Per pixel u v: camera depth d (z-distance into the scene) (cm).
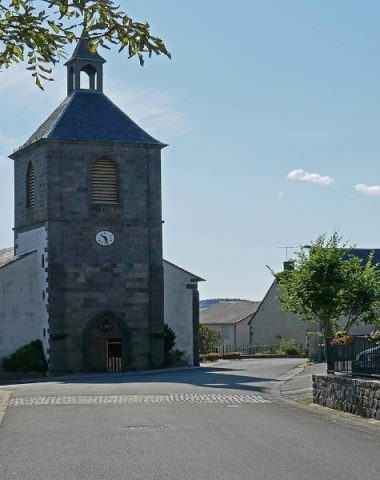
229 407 2278
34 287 4731
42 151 4709
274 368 4409
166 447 1482
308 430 1722
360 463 1291
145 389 2938
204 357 6044
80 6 1009
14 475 1230
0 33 1036
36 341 4694
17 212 5038
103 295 4697
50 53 1059
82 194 4688
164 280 5009
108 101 4975
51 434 1698
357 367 2181
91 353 4653
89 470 1256
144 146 4809
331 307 4297
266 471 1223
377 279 4519
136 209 4791
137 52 1082
